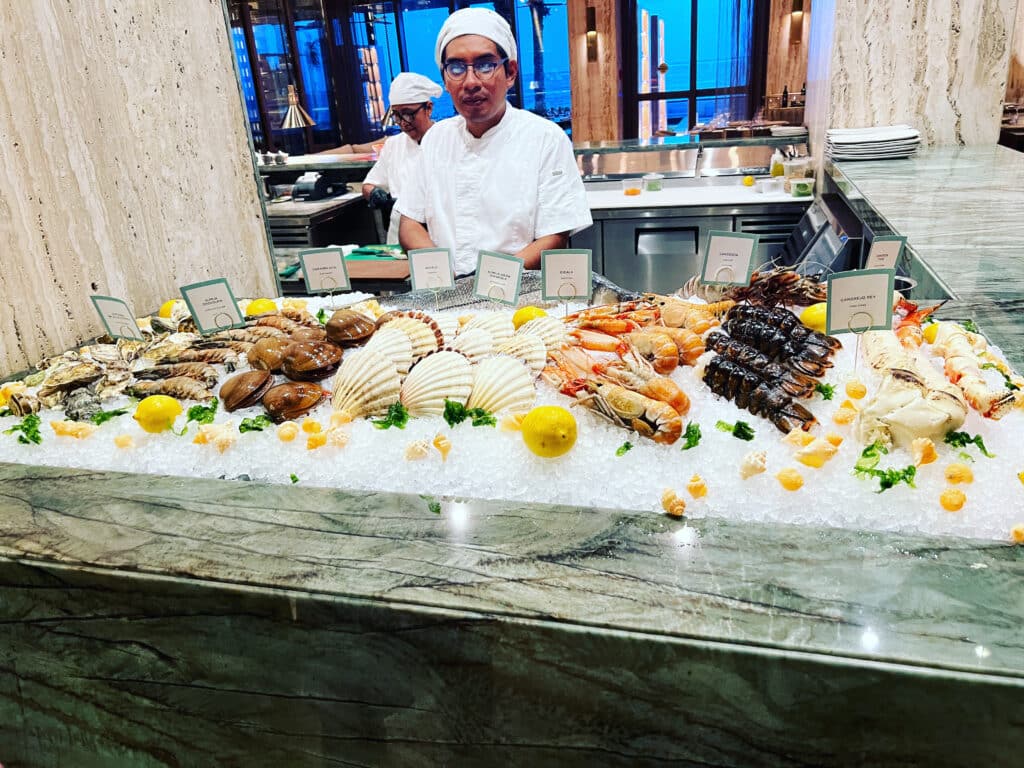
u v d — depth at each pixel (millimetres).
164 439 1250
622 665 826
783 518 973
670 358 1238
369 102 6113
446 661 890
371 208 4160
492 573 907
